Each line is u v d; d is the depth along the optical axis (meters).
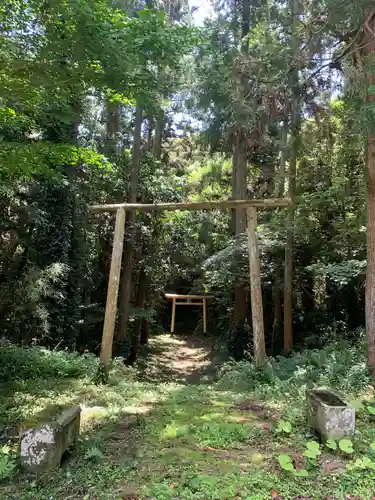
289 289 10.28
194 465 2.90
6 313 8.46
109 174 11.29
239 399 4.92
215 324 19.28
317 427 3.41
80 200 10.63
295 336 11.31
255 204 6.18
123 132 13.82
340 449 3.09
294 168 10.15
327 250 10.33
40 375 6.18
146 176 12.66
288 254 10.34
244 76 7.14
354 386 5.23
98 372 5.96
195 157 16.52
